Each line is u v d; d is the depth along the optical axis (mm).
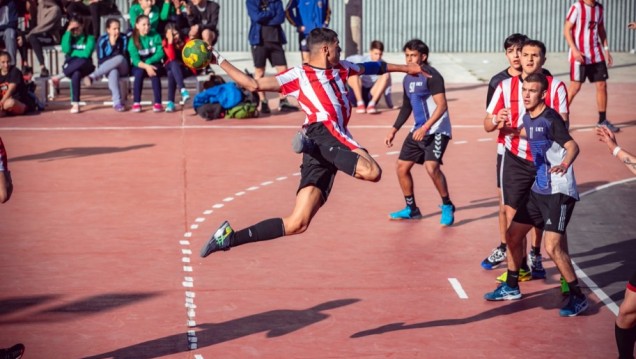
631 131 19859
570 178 9742
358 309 10023
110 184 15422
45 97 22500
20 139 18922
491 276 11094
